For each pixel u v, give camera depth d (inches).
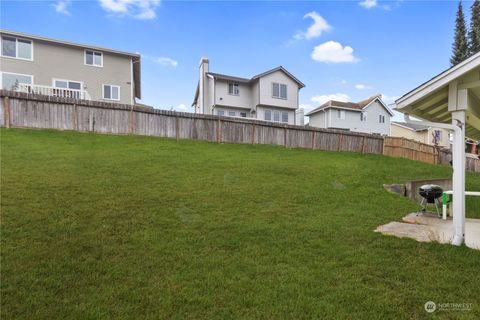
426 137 1290.6
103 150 399.2
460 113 176.2
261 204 251.4
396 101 190.4
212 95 1058.7
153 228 185.3
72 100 490.9
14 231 165.2
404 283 130.0
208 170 347.6
